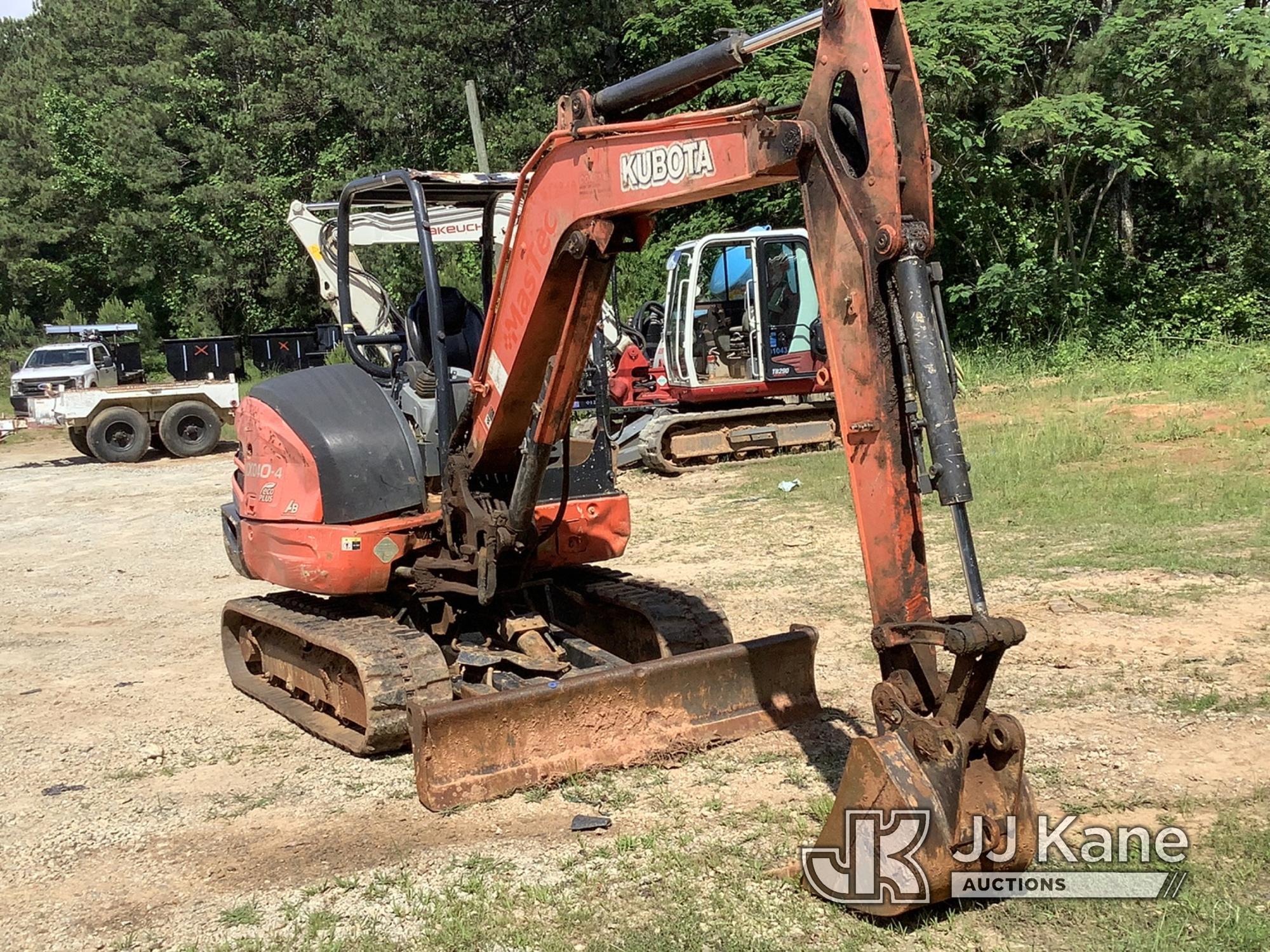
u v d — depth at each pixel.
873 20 3.92
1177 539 9.12
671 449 15.42
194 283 40.22
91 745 6.64
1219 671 6.32
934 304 3.92
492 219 7.05
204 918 4.46
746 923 4.13
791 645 6.07
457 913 4.30
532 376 5.65
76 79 47.19
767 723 5.97
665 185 4.64
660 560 10.42
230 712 7.16
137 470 20.62
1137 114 20.80
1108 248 22.86
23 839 5.35
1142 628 7.12
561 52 30.72
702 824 4.97
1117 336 21.11
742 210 26.30
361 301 8.22
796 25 4.15
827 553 10.20
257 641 7.51
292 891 4.62
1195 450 12.35
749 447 15.88
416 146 33.16
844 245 4.03
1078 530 9.77
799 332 15.95
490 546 5.89
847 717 6.13
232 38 39.41
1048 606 7.71
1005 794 4.04
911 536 4.08
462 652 6.39
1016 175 22.30
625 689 5.64
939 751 3.93
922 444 4.03
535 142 30.42
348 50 33.50
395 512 6.31
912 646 4.07
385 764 5.98
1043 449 12.92
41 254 47.75
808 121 4.09
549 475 6.54
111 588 11.20
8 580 11.73
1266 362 17.73
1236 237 22.92
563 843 4.86
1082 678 6.38
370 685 5.77
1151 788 5.01
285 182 36.59
